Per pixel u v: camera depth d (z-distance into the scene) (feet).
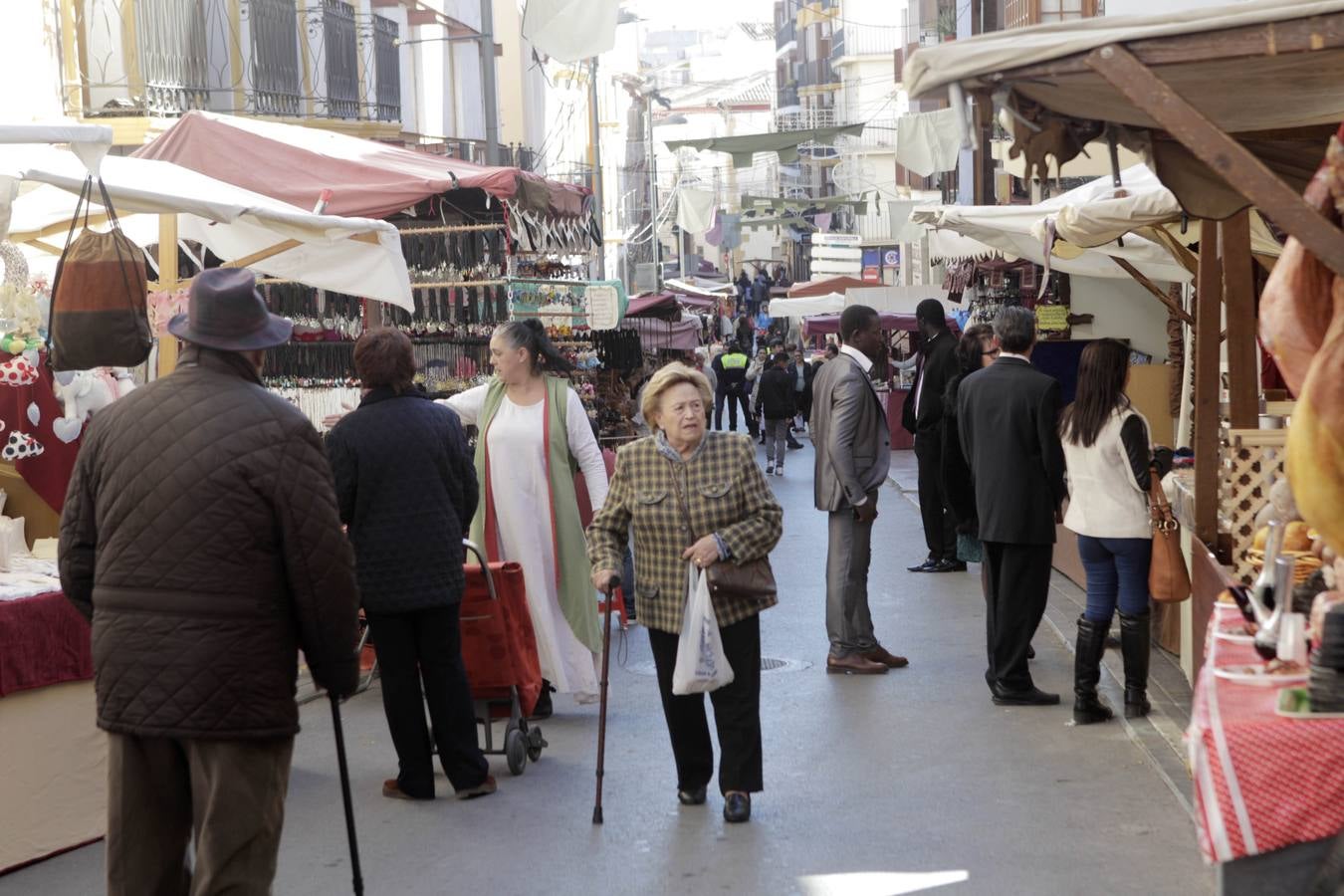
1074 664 31.14
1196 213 18.71
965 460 35.40
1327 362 11.91
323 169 41.37
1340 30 11.97
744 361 112.47
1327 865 11.59
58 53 58.65
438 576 23.90
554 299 46.88
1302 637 13.37
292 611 16.53
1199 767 12.00
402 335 24.76
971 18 98.94
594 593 29.86
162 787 16.22
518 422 29.35
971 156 100.27
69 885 20.98
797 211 163.63
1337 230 11.86
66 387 26.66
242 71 69.36
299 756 27.58
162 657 15.67
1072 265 44.75
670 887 20.04
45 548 26.17
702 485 22.43
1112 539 27.43
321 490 16.29
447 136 100.48
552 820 23.21
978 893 19.47
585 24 50.47
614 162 193.98
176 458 15.92
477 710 26.43
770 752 27.14
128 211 25.86
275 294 41.42
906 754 26.68
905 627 39.65
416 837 22.52
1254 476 25.95
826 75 284.41
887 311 110.52
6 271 27.22
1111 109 15.76
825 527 64.03
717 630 22.17
